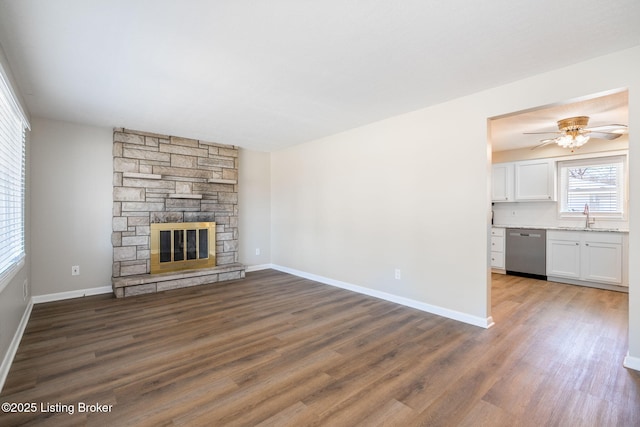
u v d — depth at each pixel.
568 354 2.33
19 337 2.53
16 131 2.62
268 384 1.92
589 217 4.82
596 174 4.78
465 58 2.22
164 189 4.40
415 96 2.97
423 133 3.32
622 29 1.85
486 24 1.81
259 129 4.15
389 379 1.98
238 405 1.71
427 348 2.43
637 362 2.09
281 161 5.51
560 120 3.49
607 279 4.20
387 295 3.71
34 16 1.69
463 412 1.66
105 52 2.11
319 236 4.70
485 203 2.85
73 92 2.82
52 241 3.67
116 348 2.40
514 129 4.06
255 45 2.04
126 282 3.84
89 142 3.93
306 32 1.89
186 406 1.69
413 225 3.43
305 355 2.31
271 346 2.46
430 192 3.27
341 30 1.87
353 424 1.56
